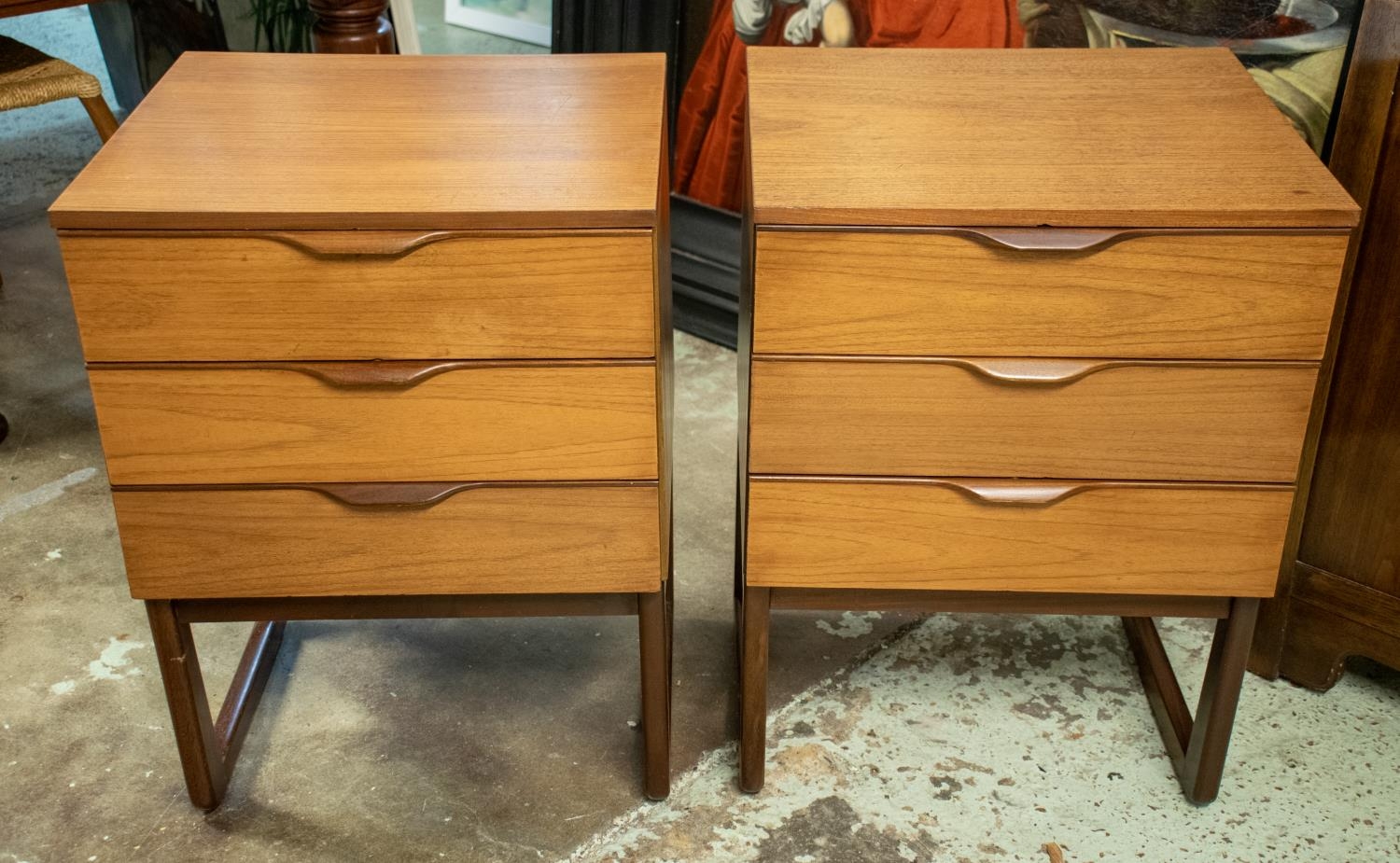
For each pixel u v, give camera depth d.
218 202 1.19
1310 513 1.58
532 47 2.90
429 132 1.34
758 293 1.23
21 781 1.55
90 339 1.24
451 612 1.42
